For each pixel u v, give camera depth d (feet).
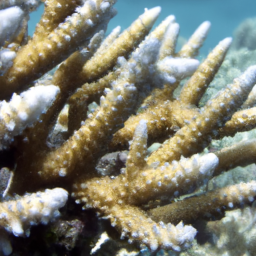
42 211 0.57
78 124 0.75
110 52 0.74
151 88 0.62
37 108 0.59
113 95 0.62
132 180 0.66
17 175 0.67
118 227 0.66
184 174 0.64
